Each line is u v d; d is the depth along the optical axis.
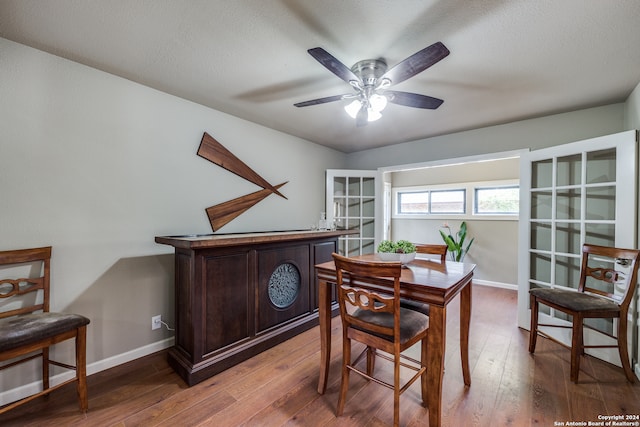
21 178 1.82
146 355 2.39
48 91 1.92
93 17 1.55
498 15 1.50
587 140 2.53
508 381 2.03
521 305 3.01
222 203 2.95
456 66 2.02
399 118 3.09
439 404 1.49
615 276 2.21
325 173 4.31
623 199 2.29
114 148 2.21
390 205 5.92
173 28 1.64
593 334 2.40
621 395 1.86
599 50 1.81
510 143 3.23
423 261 2.26
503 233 4.73
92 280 2.11
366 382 2.02
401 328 1.61
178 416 1.67
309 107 2.81
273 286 2.61
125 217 2.27
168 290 2.53
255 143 3.29
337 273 1.68
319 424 1.62
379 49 1.81
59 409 1.72
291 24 1.60
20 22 1.59
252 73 2.16
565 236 2.77
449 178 5.30
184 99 2.62
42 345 1.54
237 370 2.17
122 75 2.20
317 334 2.83
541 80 2.22
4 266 1.76
